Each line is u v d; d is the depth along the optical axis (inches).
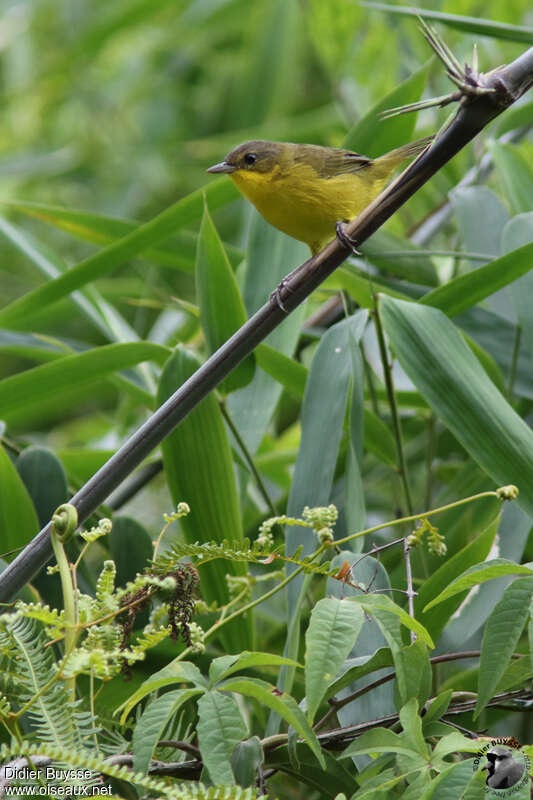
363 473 303.9
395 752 126.1
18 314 265.1
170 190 525.7
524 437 177.9
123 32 515.2
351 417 194.5
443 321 192.7
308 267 151.9
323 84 509.4
